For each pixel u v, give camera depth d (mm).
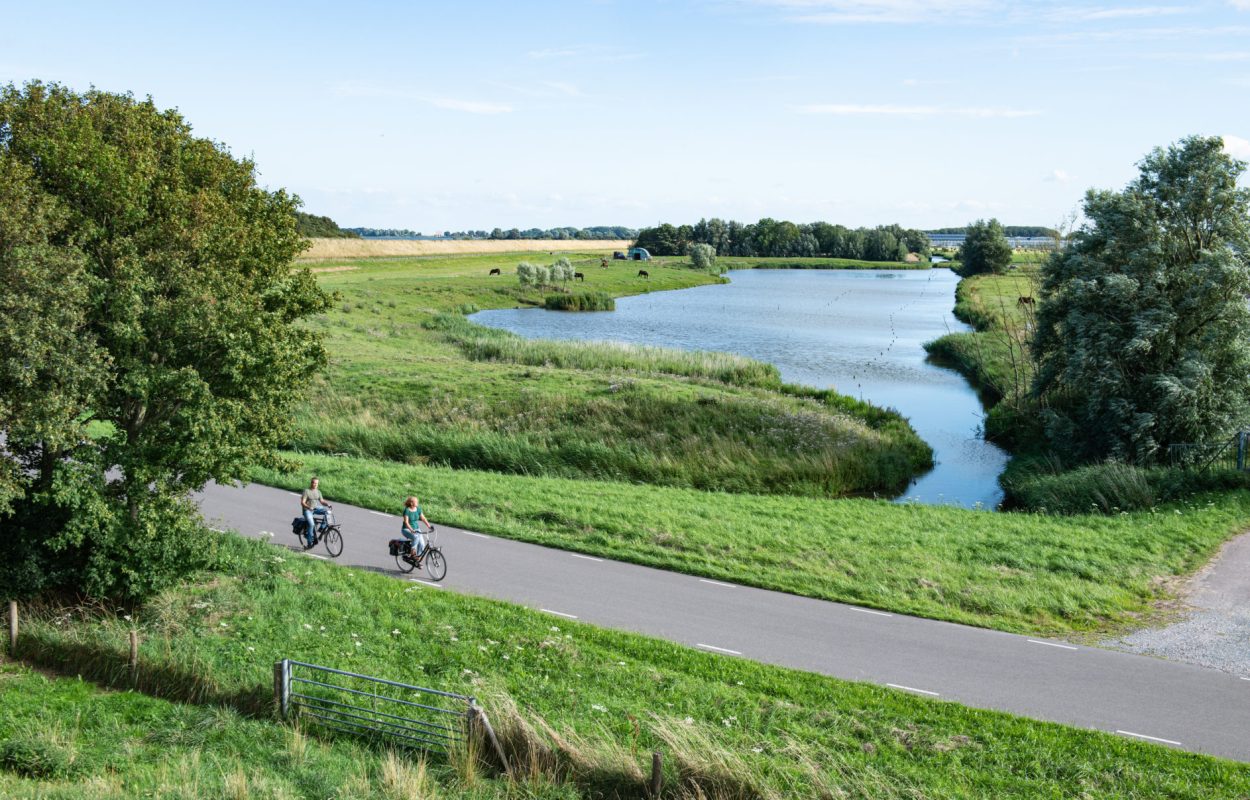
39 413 15320
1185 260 34219
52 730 12570
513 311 91000
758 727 13023
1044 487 29047
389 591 18703
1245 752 12664
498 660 15289
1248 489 27016
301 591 18500
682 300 112188
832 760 11906
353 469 29672
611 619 17641
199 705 13906
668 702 13812
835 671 15383
